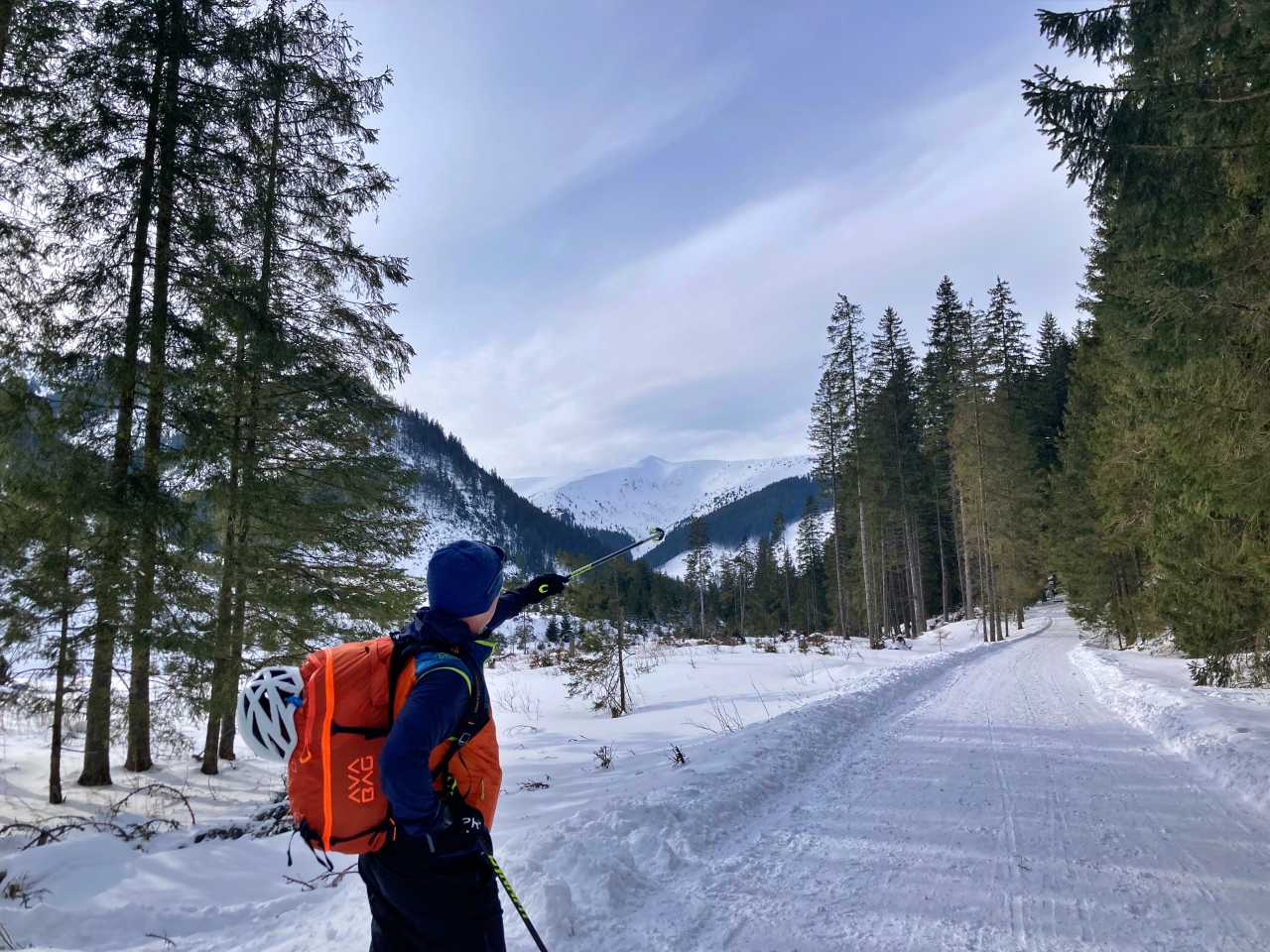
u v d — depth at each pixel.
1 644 8.80
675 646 32.56
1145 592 18.52
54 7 9.72
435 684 2.12
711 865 4.91
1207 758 7.81
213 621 10.34
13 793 9.66
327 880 5.65
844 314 35.91
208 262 10.61
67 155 9.89
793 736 9.20
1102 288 21.31
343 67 12.52
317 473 11.87
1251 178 7.84
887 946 3.73
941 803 6.43
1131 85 7.47
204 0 10.75
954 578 59.78
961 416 40.88
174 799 9.46
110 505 9.18
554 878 4.48
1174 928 3.90
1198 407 9.14
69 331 9.82
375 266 12.66
